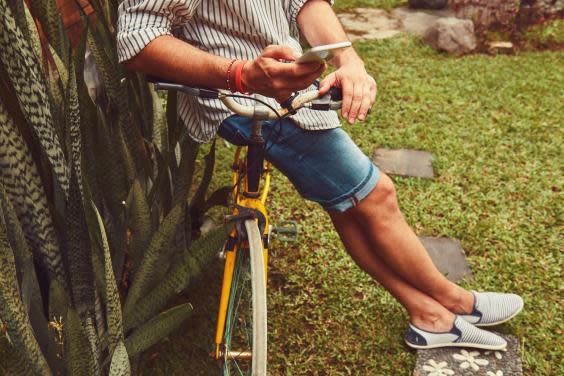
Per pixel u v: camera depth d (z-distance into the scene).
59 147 1.79
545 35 6.32
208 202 2.87
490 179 3.81
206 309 2.74
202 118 2.09
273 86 1.61
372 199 2.26
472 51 6.02
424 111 4.67
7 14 1.58
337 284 2.95
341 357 2.58
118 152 2.22
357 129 4.36
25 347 1.64
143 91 2.59
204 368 2.49
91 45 2.15
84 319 1.98
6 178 1.74
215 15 1.90
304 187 2.18
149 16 1.75
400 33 6.48
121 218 2.16
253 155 1.94
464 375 2.49
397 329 2.72
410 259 2.44
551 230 3.37
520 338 2.69
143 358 2.41
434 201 3.59
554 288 2.97
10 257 1.60
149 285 2.19
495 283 2.99
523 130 4.39
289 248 3.16
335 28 2.11
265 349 1.76
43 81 1.72
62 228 1.90
